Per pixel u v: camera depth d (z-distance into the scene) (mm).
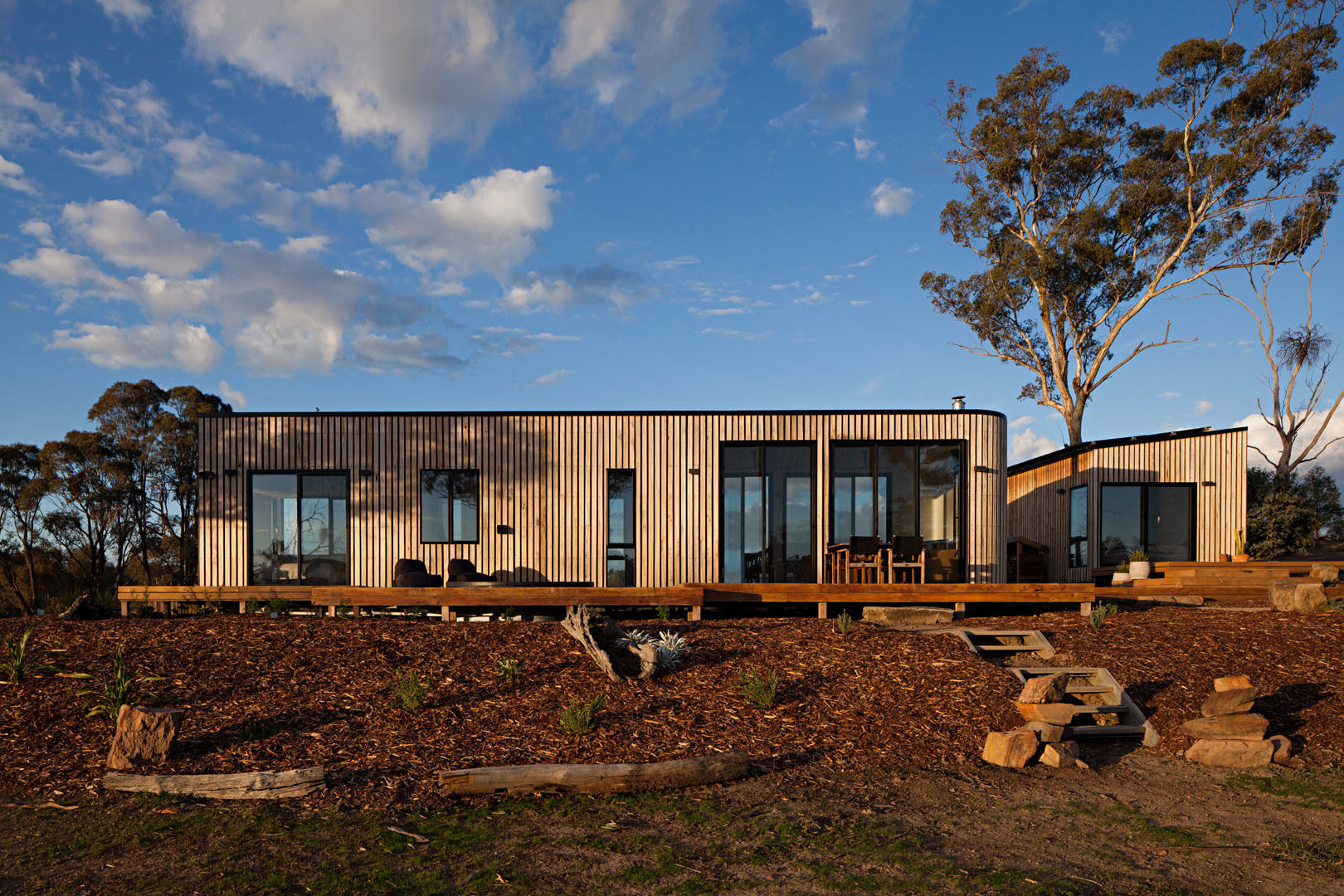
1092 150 24375
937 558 13141
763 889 3764
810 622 9727
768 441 13383
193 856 4059
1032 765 6266
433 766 5582
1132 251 24391
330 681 7051
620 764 5355
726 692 7258
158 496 30188
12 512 28469
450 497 13344
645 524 13297
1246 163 22391
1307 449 22484
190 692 6695
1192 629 9133
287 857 4074
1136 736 6930
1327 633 8664
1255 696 6652
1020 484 21266
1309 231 22297
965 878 3941
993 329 25688
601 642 8008
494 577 13234
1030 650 8820
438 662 7559
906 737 6582
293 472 13336
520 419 13430
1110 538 16703
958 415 13344
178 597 11344
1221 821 5035
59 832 4410
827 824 4773
